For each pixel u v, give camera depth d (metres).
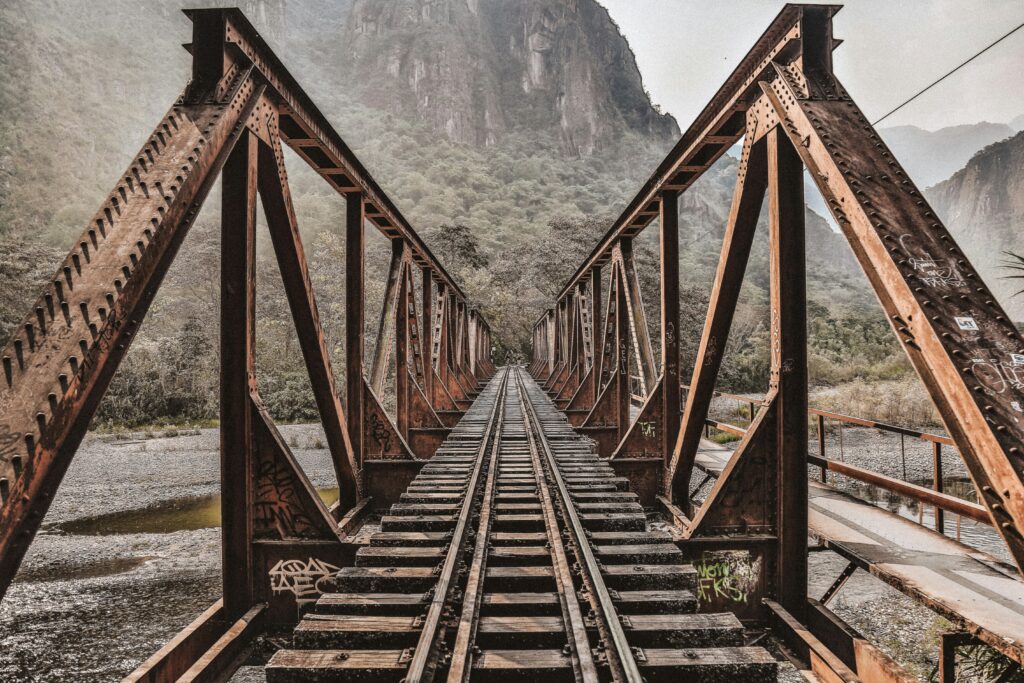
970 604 3.38
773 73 4.16
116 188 2.99
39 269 35.72
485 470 7.65
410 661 3.01
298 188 97.00
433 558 4.40
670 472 7.31
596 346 13.52
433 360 13.78
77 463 22.39
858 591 8.61
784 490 4.27
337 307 37.38
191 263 41.91
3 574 1.87
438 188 121.94
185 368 36.34
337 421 5.86
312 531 4.31
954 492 14.02
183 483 19.14
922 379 2.45
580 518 5.36
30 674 7.21
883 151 3.24
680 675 2.98
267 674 2.98
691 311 39.28
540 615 3.63
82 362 2.26
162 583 10.09
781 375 4.24
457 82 170.00
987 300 2.51
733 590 4.33
